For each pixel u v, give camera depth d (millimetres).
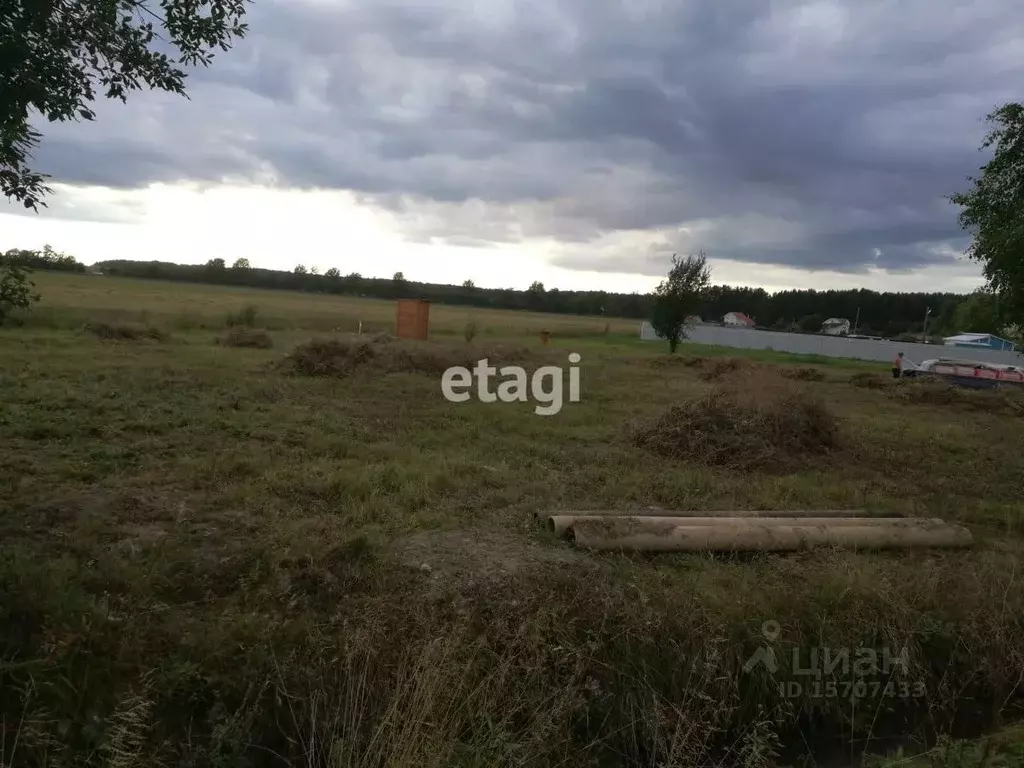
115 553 4504
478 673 3771
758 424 9453
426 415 11039
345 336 19047
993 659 4477
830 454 9562
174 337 21094
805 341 42219
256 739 3324
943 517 6883
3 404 8930
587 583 4531
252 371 14719
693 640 4152
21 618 3475
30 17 3547
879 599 4645
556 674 3879
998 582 5020
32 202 3842
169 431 8250
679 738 3686
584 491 7062
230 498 5816
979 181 8250
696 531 5531
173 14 4262
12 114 3539
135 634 3598
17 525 4863
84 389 10602
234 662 3619
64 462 6469
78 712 3189
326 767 3318
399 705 3488
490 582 4488
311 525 5332
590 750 3650
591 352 29703
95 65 4176
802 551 5582
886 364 36156
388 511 5820
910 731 4223
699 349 38250
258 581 4418
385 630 3912
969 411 17031
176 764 3145
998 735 3910
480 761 3266
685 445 9227
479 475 7246
